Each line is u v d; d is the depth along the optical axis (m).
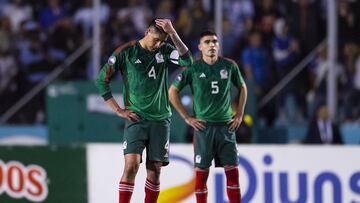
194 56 46.91
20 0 51.66
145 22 49.75
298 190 30.66
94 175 32.22
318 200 30.48
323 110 41.59
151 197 27.58
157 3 49.91
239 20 48.06
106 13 50.22
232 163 28.47
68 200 32.47
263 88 46.81
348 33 47.31
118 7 50.31
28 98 49.69
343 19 47.25
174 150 31.72
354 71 47.22
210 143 28.39
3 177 33.41
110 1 50.47
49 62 50.28
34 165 32.91
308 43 47.28
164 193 31.72
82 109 42.59
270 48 47.28
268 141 44.00
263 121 46.34
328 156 30.41
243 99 28.72
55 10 51.06
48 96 43.00
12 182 33.28
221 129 28.36
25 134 48.22
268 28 47.53
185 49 26.73
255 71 46.91
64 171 32.53
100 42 49.34
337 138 41.38
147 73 26.67
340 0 47.31
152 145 27.14
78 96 42.69
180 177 31.59
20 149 33.09
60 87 42.88
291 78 46.72
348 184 30.23
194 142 28.81
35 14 51.41
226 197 31.08
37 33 50.81
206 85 28.20
